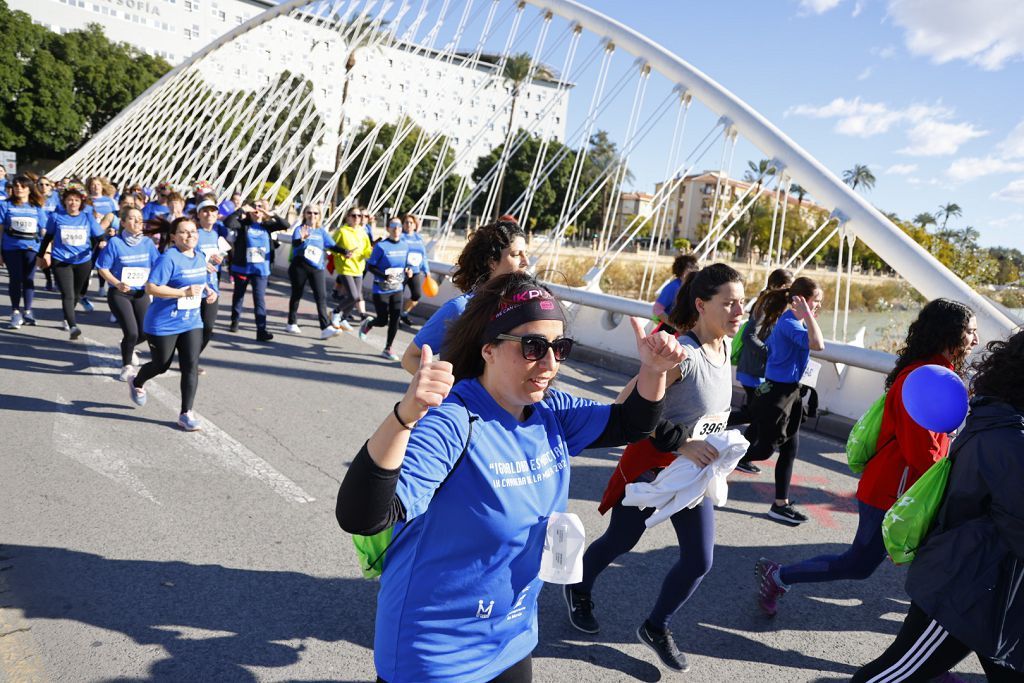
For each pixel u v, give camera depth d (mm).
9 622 2760
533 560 1529
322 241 9602
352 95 66250
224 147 29797
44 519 3666
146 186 33500
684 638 3059
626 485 2605
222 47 32250
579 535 1540
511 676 1559
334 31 26156
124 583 3109
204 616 2904
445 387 1172
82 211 8297
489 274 3148
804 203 55188
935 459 2701
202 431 5305
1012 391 1945
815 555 3986
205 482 4328
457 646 1453
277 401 6344
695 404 2594
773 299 5004
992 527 1941
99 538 3508
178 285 5191
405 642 1444
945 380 2254
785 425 4258
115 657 2592
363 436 5508
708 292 2637
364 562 1546
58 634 2705
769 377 4305
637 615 3203
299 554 3496
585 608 3029
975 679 2945
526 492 1494
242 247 9039
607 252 11852
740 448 2410
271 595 3104
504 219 3215
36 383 6246
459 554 1419
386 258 8422
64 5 71750
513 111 17234
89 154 40438
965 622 1948
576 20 15516
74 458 4547
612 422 1775
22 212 8594
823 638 3145
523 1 17953
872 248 8812
